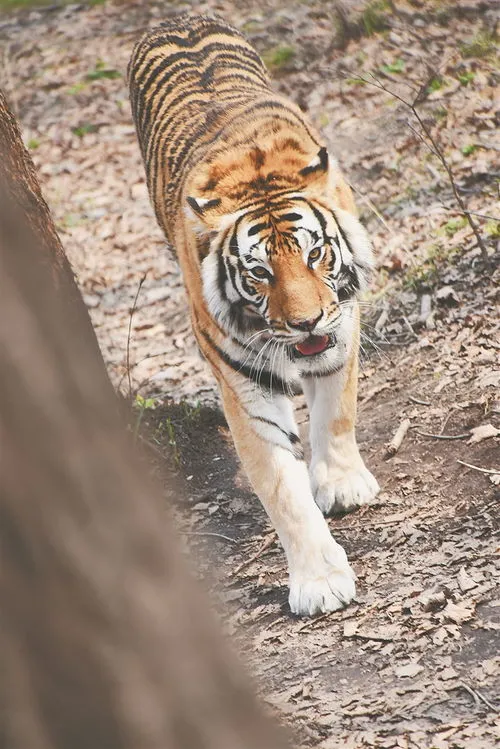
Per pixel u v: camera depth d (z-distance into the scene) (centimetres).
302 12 2175
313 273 825
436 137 1541
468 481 895
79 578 299
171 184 1007
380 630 741
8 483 292
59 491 297
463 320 1138
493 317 1109
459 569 782
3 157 801
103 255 1691
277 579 872
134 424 1084
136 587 304
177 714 306
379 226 1410
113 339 1448
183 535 972
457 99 1616
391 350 1166
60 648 299
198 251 870
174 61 1152
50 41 2545
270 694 700
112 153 2017
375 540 873
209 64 1114
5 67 2452
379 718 635
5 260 303
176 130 1047
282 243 820
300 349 829
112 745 304
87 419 306
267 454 829
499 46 1730
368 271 892
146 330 1458
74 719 303
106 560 302
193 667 310
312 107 1811
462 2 1917
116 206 1830
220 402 1212
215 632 319
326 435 932
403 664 691
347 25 1975
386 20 1947
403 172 1509
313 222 832
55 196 1906
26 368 296
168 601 308
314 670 718
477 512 849
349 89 1812
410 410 1036
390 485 940
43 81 2350
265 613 821
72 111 2198
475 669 659
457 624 712
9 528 293
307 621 790
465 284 1192
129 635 302
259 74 1150
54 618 298
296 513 816
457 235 1284
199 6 2439
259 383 838
